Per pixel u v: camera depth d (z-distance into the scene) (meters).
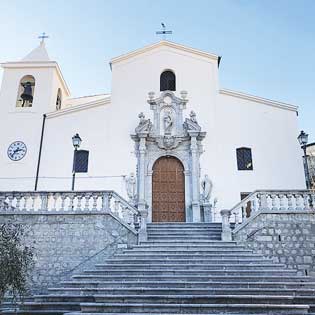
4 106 21.22
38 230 14.29
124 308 8.98
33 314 9.70
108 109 20.48
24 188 19.03
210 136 19.67
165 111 20.20
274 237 13.91
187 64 21.36
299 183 18.59
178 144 19.52
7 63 22.22
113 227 14.21
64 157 19.59
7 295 11.30
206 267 11.66
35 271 13.82
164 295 9.58
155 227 15.34
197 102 20.47
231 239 13.82
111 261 12.29
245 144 19.44
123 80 21.11
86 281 11.08
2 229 9.98
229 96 20.45
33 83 22.25
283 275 11.35
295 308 8.84
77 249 14.04
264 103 20.12
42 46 23.67
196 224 15.55
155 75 21.22
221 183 18.73
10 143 20.19
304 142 16.19
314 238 13.88
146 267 11.76
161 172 19.36
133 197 18.39
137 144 19.62
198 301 9.38
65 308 9.94
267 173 18.83
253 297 9.34
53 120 20.41
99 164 19.33
